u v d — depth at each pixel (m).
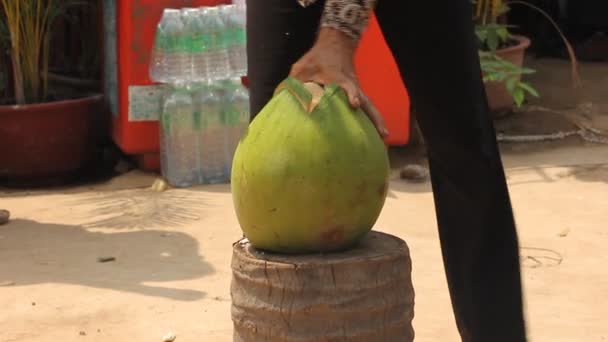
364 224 2.70
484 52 7.92
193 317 4.54
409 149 7.71
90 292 4.87
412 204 6.40
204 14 6.81
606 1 10.43
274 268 2.63
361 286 2.64
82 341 4.30
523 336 2.97
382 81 7.25
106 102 7.78
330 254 2.69
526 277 5.04
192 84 6.88
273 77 2.90
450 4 2.69
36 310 4.64
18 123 7.09
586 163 7.27
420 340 4.26
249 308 2.70
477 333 2.97
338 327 2.64
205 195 6.70
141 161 7.30
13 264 5.32
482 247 2.89
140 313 4.60
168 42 6.82
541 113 8.50
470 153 2.78
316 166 2.58
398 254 2.71
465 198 2.85
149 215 6.24
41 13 7.29
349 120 2.62
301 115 2.61
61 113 7.20
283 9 2.83
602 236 5.72
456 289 2.97
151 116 7.07
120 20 7.03
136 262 5.34
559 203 6.37
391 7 2.72
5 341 4.29
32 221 6.19
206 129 6.90
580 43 10.66
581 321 4.48
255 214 2.66
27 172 7.21
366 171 2.62
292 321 2.64
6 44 7.30
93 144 7.61
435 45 2.72
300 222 2.62
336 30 2.61
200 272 5.17
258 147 2.63
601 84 9.48
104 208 6.45
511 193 6.60
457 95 2.74
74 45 8.33
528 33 10.92
